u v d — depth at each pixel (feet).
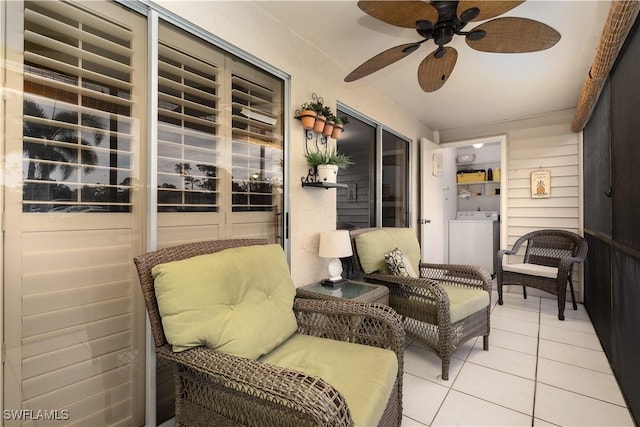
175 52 5.02
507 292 13.47
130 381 4.49
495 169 18.02
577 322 9.67
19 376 3.54
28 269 3.61
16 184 3.53
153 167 4.64
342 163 7.75
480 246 16.72
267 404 2.84
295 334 4.95
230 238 5.89
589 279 10.31
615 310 6.55
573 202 12.15
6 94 3.47
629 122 5.49
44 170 3.74
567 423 5.05
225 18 5.64
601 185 8.23
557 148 12.53
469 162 19.17
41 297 3.70
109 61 4.28
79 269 4.01
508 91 10.48
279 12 6.42
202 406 3.45
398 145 12.37
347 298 6.23
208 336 3.62
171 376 4.92
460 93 10.68
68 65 3.93
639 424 4.86
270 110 6.72
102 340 4.22
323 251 7.21
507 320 9.87
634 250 5.19
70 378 3.93
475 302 7.12
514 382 6.27
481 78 9.45
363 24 6.83
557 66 8.63
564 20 6.56
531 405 5.52
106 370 4.25
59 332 3.84
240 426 3.15
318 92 7.86
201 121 5.40
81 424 4.01
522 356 7.39
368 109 10.01
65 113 3.91
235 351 3.73
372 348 4.37
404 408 5.44
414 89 10.39
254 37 6.17
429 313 6.75
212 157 5.58
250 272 4.43
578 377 6.44
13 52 3.52
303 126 7.34
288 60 6.96
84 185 4.05
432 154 14.03
